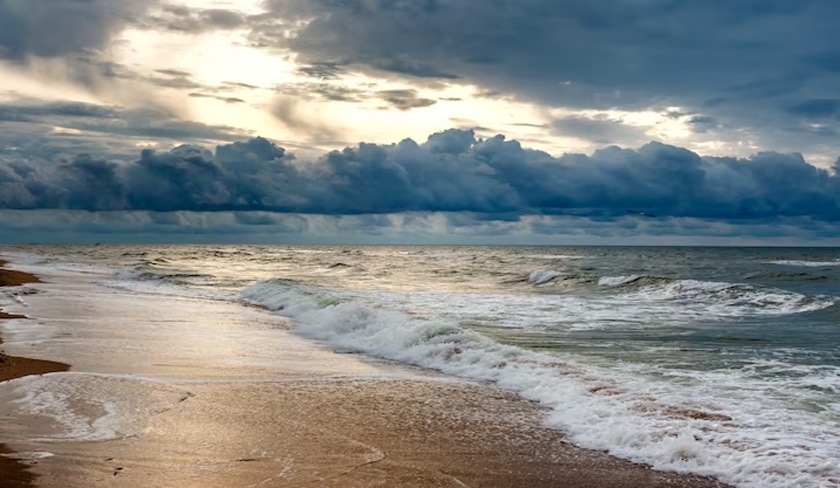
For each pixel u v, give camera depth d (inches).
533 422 335.9
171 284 1317.7
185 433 305.6
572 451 290.8
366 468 266.4
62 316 724.0
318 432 313.3
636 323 714.2
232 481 248.2
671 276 1488.7
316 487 244.4
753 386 400.8
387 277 1590.8
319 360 509.4
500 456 283.6
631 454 285.4
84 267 1859.0
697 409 343.0
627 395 372.8
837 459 265.9
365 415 344.8
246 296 1061.8
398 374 458.0
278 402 368.8
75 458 267.7
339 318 684.7
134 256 3002.0
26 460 264.4
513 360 476.1
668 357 505.7
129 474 252.2
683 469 266.2
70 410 335.3
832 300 847.1
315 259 2851.9
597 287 1211.9
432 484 250.5
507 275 1616.6
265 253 3878.0
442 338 552.7
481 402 376.5
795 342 580.1
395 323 628.4
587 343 576.4
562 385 400.5
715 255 3558.1
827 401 362.9
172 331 634.8
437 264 2281.0
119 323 681.0
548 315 786.2
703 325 696.4
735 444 287.0
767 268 1851.6
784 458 267.1
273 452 282.8
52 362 460.8
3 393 366.0
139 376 420.2
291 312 828.6
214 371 451.5
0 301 869.2
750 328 673.6
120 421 319.9
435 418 341.4
